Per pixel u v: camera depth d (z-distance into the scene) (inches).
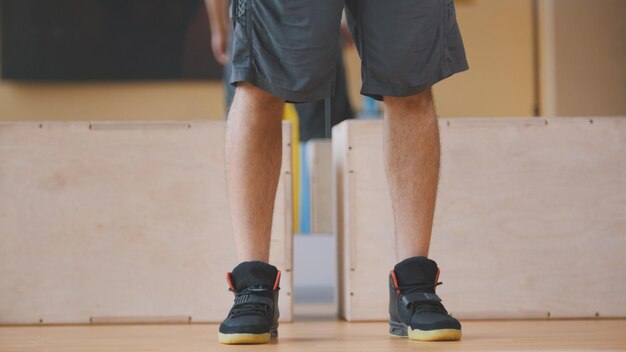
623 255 125.3
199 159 123.2
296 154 169.6
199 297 122.7
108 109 275.7
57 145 123.0
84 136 123.0
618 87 169.0
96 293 122.6
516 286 124.3
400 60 88.3
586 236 125.1
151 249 122.9
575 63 176.6
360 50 91.3
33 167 123.1
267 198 95.1
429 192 96.4
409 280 96.1
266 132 94.1
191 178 123.1
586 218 125.2
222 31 206.4
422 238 97.0
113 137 123.2
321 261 177.6
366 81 90.4
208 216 122.9
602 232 125.2
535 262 124.6
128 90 275.7
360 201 123.6
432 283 96.5
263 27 88.1
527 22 254.1
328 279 177.9
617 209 125.6
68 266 122.7
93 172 123.0
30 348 91.3
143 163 123.0
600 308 124.7
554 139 125.3
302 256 177.5
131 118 275.1
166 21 275.4
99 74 275.1
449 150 124.3
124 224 122.9
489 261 124.2
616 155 125.8
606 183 125.6
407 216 96.7
